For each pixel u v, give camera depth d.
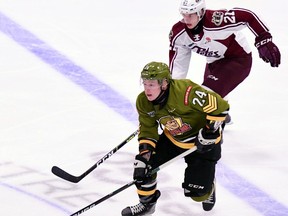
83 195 12.22
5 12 20.84
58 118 15.12
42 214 11.53
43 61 18.03
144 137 10.73
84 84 16.92
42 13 21.12
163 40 19.97
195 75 17.91
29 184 12.45
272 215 11.94
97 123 15.02
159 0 22.78
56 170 11.79
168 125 10.59
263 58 12.71
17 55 18.23
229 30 12.80
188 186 10.95
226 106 10.30
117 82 17.19
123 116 15.45
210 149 10.53
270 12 22.30
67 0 22.33
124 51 19.09
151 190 10.76
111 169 13.19
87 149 13.91
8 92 16.20
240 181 13.03
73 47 19.05
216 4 22.64
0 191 12.13
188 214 11.79
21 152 13.58
